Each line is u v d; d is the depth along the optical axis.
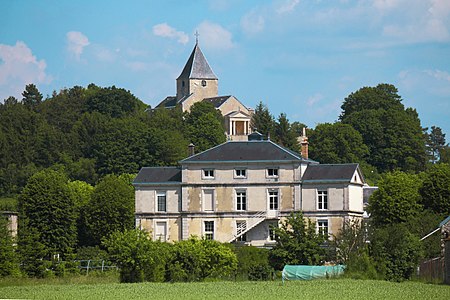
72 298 95.19
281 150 171.75
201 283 115.94
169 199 173.88
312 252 137.88
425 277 124.69
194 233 172.00
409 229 147.00
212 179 172.38
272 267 136.12
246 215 170.62
